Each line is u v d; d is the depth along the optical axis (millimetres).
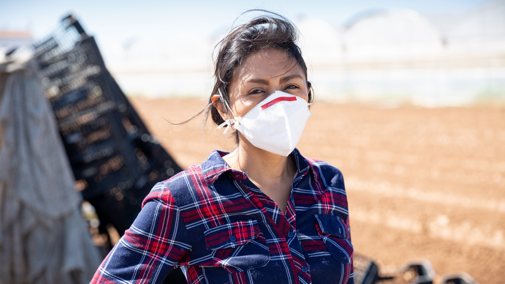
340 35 27031
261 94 1228
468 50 20203
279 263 1155
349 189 7793
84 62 3736
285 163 1358
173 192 1187
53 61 3863
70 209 3486
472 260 4984
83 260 3506
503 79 19047
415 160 9570
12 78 3232
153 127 14508
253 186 1209
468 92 19719
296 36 1271
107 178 3902
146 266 1160
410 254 5199
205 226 1176
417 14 23719
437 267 4859
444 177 8234
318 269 1203
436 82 20984
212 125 1487
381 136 12289
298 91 1277
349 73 24203
